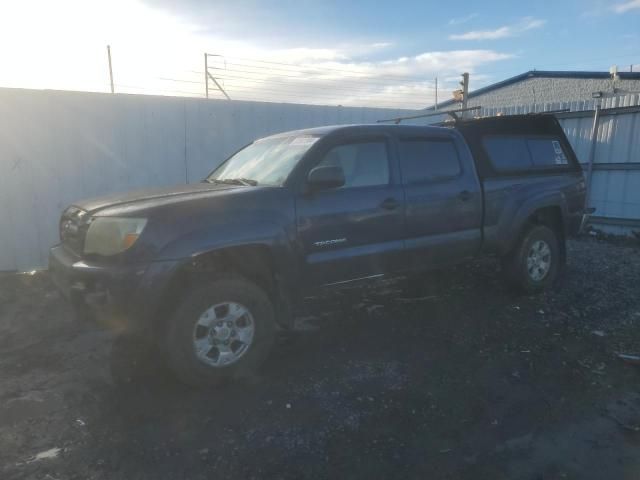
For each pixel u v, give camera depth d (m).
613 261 7.06
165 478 2.68
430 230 4.63
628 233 9.02
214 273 3.67
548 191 5.49
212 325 3.55
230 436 3.04
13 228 6.57
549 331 4.60
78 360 4.13
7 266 6.59
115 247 3.39
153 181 7.36
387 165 4.46
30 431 3.11
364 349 4.25
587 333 4.55
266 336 3.78
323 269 4.04
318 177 3.84
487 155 5.20
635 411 3.32
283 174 4.04
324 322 4.87
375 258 4.29
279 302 3.95
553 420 3.22
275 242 3.72
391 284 5.95
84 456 2.86
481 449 2.93
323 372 3.84
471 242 4.94
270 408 3.34
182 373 3.48
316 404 3.39
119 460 2.82
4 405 3.41
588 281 6.07
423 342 4.39
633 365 3.96
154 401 3.45
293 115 8.33
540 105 11.14
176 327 3.42
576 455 2.87
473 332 4.59
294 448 2.92
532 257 5.47
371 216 4.23
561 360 4.04
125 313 3.33
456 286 5.90
